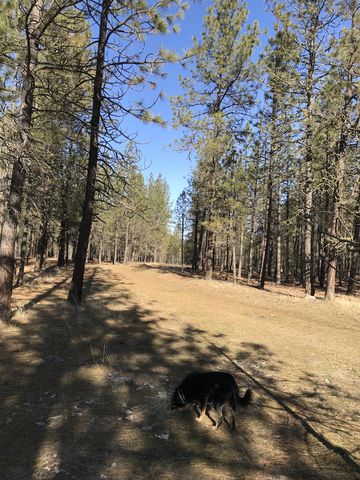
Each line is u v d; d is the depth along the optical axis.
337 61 14.88
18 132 9.53
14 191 10.05
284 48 17.92
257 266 53.12
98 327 10.27
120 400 5.70
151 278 28.30
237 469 4.07
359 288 31.44
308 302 17.47
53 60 11.21
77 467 3.89
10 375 6.36
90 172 12.81
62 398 5.59
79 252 13.05
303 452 4.57
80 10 10.09
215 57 22.91
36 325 9.77
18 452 4.11
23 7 9.01
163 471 3.93
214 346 9.47
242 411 5.70
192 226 47.97
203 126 23.80
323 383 7.21
